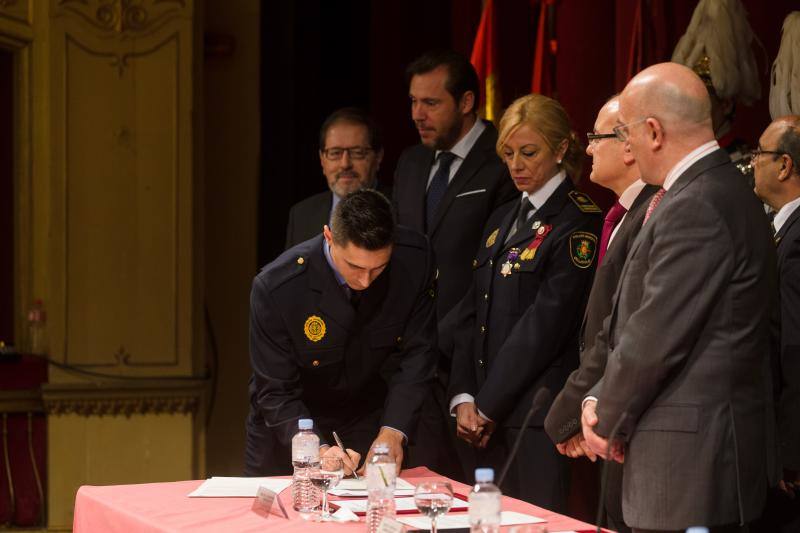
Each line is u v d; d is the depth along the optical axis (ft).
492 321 21.35
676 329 13.87
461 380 21.62
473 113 23.89
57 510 32.63
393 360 19.47
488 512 12.65
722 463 13.87
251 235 38.93
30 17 34.47
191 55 33.45
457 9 34.24
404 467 19.54
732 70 22.00
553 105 21.18
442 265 23.08
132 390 33.04
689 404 13.98
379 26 35.86
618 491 16.76
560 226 20.89
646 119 14.93
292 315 18.57
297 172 36.76
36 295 34.73
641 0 26.22
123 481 33.06
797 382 18.12
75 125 33.04
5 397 32.55
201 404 33.65
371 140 25.70
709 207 14.10
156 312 33.40
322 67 36.63
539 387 20.54
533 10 31.68
